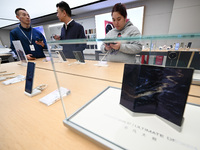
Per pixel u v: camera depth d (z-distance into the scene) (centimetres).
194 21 212
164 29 251
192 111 34
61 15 163
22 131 39
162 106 29
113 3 259
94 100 44
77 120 35
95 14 322
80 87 69
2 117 47
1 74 110
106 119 34
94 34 348
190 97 49
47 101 55
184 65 36
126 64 32
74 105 50
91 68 109
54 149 31
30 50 198
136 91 30
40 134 37
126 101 35
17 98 63
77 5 277
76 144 32
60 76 92
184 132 27
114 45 51
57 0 288
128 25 116
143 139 26
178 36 24
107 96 46
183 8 214
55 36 189
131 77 31
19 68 138
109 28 310
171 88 26
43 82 83
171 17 229
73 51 94
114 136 28
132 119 32
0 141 35
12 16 383
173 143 25
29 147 32
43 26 465
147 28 268
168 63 36
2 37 546
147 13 257
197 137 25
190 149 23
